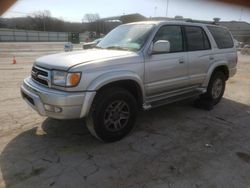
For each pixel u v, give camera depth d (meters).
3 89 6.22
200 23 4.88
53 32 51.69
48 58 3.48
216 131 4.02
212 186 2.60
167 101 4.18
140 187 2.57
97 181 2.65
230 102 5.71
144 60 3.65
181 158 3.14
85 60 3.20
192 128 4.11
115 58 3.38
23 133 3.74
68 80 2.99
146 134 3.83
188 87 4.53
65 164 2.95
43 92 3.10
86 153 3.22
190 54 4.40
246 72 10.48
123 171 2.84
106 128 3.38
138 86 3.63
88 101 3.08
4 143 3.41
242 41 32.06
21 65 10.98
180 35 4.30
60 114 3.03
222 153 3.29
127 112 3.59
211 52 4.88
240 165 3.01
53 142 3.49
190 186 2.59
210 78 5.05
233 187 2.59
